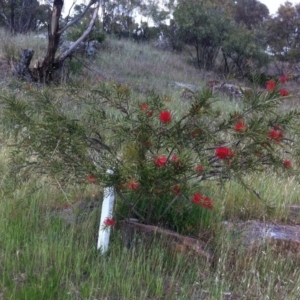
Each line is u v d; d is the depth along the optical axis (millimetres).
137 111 4582
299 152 4875
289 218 5848
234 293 4250
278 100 4629
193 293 4191
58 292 3996
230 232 4988
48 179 5703
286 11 25750
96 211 5074
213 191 5781
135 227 4867
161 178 4359
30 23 23016
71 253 4445
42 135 4512
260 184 6219
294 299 4164
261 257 4656
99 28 21094
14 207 5078
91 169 4422
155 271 4375
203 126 4512
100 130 4637
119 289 4117
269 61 21406
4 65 12977
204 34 20484
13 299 3867
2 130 6641
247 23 29875
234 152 4574
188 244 4719
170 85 15000
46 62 12078
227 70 20422
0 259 4426
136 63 17766
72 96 4938
